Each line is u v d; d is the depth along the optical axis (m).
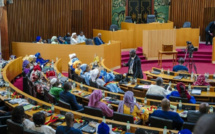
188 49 13.97
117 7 20.59
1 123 5.41
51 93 7.48
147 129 4.82
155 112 5.46
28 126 4.66
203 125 0.71
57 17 18.48
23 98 7.05
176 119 5.30
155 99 7.19
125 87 9.17
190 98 7.05
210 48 18.45
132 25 18.38
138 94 8.19
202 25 20.64
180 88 7.05
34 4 17.55
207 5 20.42
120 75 9.83
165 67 15.39
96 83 8.67
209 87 8.52
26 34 17.42
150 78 10.95
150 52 16.36
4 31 14.39
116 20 20.69
